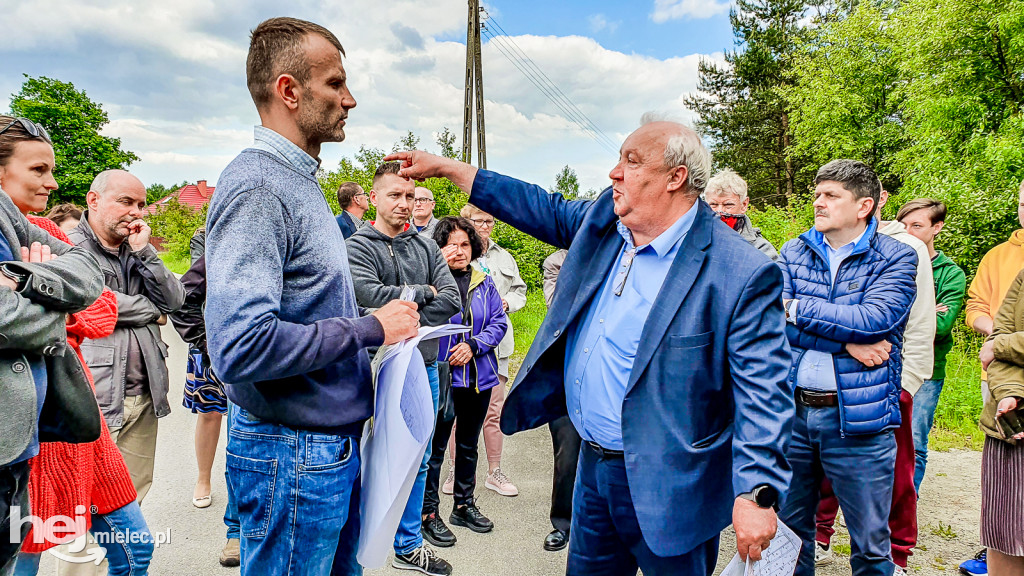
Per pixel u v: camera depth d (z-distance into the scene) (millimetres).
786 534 1666
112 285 2713
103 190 2684
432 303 3043
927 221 3715
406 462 1613
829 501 3080
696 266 1770
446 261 3355
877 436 2410
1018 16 10742
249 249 1429
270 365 1399
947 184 10352
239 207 1453
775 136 28453
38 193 1935
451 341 3350
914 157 12594
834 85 18094
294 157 1614
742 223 3625
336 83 1651
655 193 1814
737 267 1722
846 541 3367
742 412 1664
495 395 4027
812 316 2430
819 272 2615
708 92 30547
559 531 3258
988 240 9828
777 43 27188
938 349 3604
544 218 2279
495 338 3445
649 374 1766
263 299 1406
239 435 1631
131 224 2721
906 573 2965
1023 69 11508
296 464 1599
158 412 2871
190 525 3447
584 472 2074
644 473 1735
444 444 3332
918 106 12281
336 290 1636
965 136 11789
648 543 1714
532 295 11875
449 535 3307
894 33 13539
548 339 2102
